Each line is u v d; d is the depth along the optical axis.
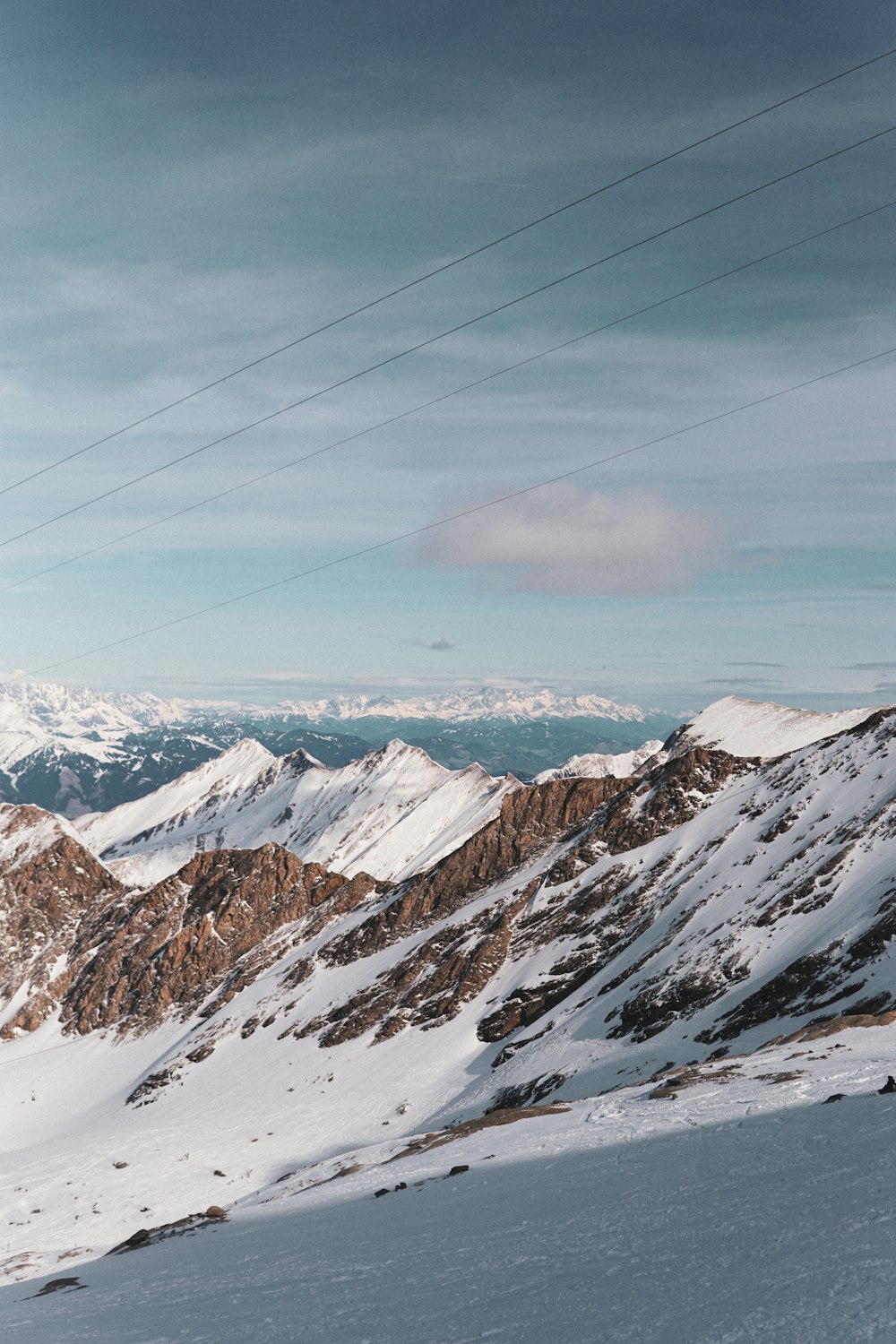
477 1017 174.88
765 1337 8.56
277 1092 174.25
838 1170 17.55
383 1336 13.07
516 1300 13.46
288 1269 23.11
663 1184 21.92
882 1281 9.46
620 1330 10.34
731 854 176.25
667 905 170.75
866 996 92.25
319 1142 138.75
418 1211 28.81
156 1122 180.12
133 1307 22.89
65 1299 28.98
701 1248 13.70
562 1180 27.53
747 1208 15.99
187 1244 41.53
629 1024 130.75
